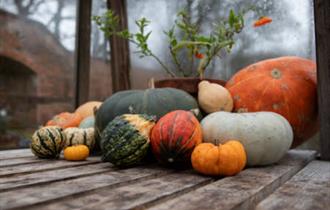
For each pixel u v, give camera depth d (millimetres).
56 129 795
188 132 643
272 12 1175
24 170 591
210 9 1297
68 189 464
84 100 1386
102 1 1565
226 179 565
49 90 1980
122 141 654
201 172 603
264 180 556
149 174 588
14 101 1963
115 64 1366
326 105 823
